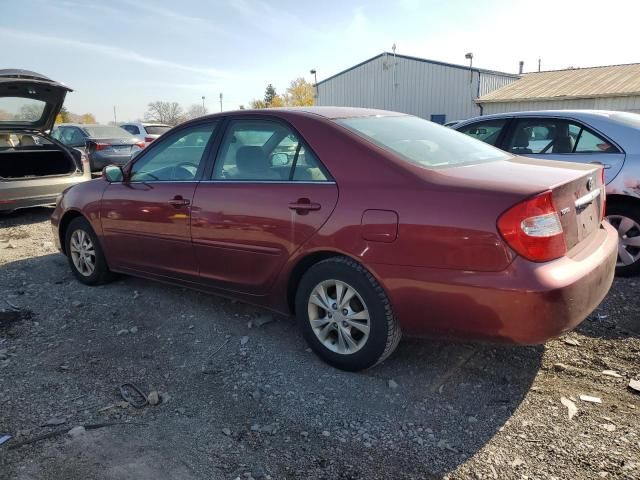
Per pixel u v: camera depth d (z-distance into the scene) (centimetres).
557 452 246
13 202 758
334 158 316
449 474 234
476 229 258
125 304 445
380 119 365
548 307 248
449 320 272
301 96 6862
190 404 293
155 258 423
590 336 359
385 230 283
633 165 462
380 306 294
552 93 2395
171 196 395
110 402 296
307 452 251
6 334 388
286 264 332
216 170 378
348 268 302
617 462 237
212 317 412
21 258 594
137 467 240
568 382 305
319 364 334
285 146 342
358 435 263
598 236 313
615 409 277
